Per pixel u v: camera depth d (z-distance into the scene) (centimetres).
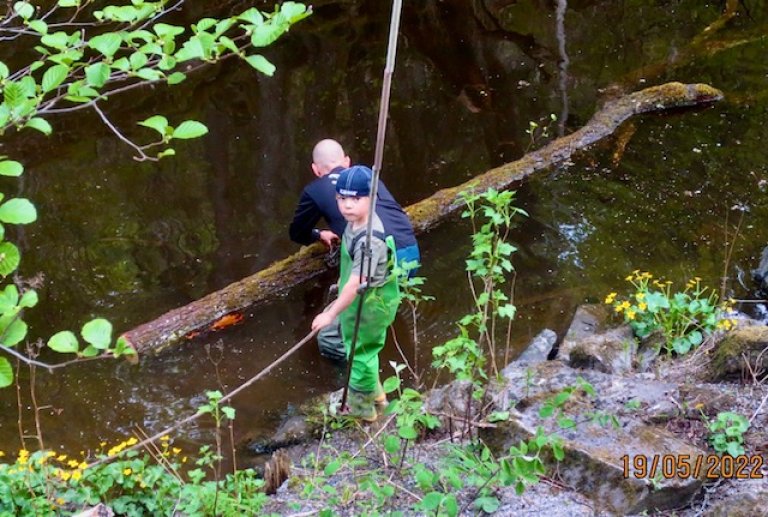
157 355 743
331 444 610
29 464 507
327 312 552
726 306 720
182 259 863
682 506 480
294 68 1219
